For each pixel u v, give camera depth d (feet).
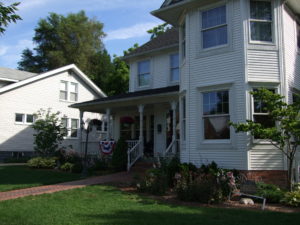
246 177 32.86
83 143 82.84
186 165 34.99
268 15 36.73
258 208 24.64
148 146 58.03
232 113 35.06
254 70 35.01
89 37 147.02
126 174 43.55
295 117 29.53
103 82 143.33
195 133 37.93
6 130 70.44
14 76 80.33
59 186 34.24
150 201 26.16
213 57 37.50
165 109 55.93
